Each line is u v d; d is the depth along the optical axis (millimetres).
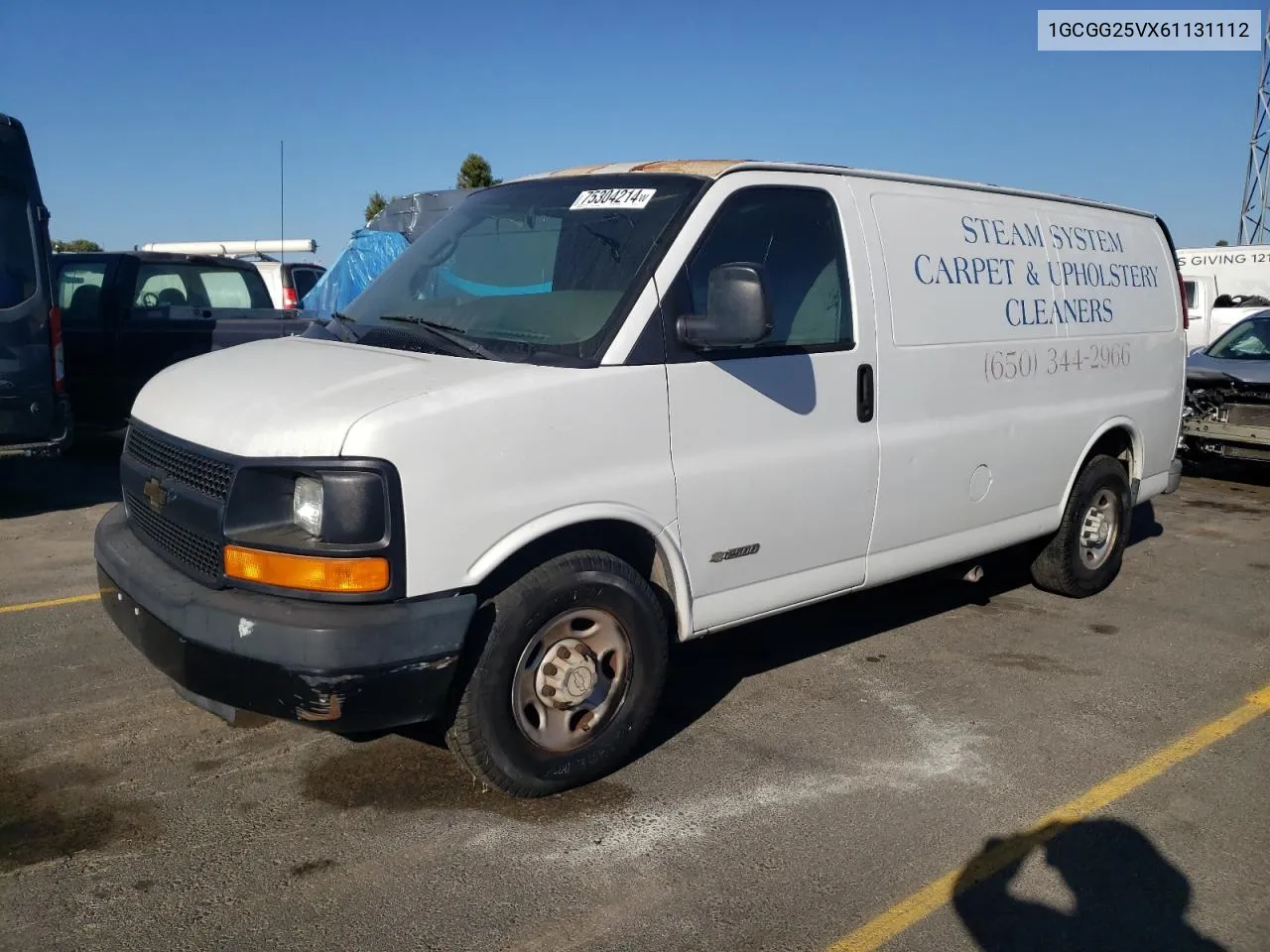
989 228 5422
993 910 3316
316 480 3307
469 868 3457
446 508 3381
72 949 3004
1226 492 10492
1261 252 21766
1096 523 6500
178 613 3412
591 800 3922
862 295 4664
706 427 4059
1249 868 3604
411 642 3299
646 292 3922
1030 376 5594
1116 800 4035
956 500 5215
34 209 7805
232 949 3025
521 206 4609
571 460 3666
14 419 7762
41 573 6590
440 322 4199
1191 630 6094
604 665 3961
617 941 3111
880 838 3717
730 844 3648
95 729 4375
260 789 3926
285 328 11055
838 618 6156
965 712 4832
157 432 3877
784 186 4465
